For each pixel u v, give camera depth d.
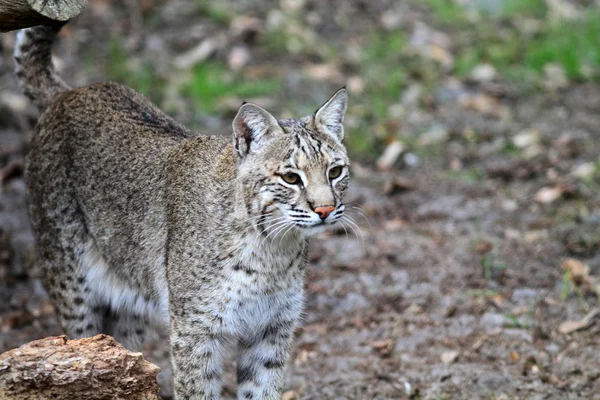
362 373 9.85
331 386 9.64
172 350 8.31
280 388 8.62
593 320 10.47
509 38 18.62
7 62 16.14
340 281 11.57
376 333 10.58
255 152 7.98
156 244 8.71
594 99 16.55
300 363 10.07
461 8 19.70
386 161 14.45
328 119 8.19
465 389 9.46
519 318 10.65
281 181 7.85
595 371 9.59
